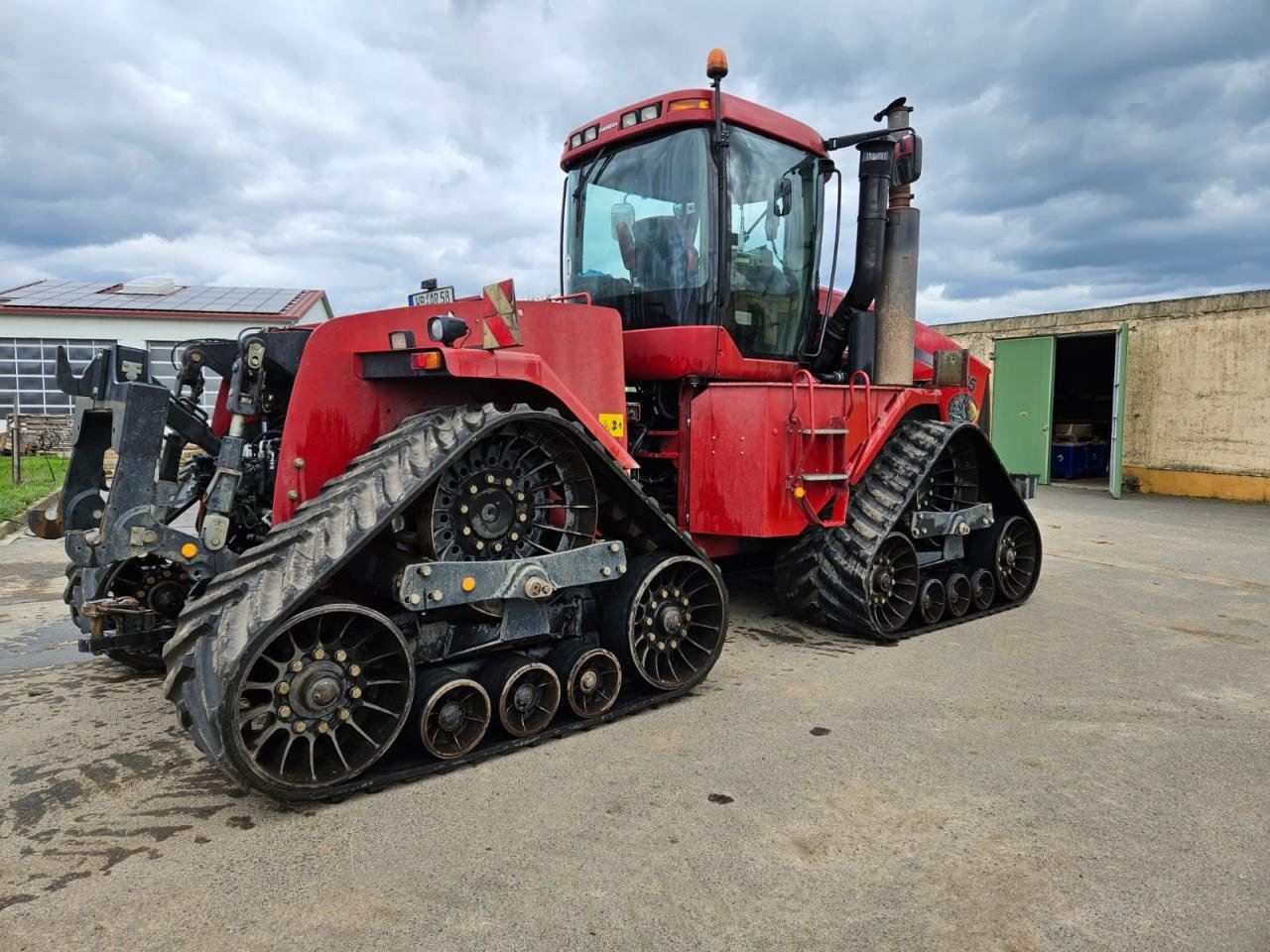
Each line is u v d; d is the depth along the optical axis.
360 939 2.17
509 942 2.17
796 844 2.67
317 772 2.90
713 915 2.29
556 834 2.71
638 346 4.76
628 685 4.01
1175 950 2.17
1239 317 12.47
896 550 5.07
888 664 4.55
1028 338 14.56
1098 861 2.59
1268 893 2.43
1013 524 5.97
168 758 3.28
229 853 2.58
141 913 2.27
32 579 6.71
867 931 2.23
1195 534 9.45
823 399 4.67
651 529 3.87
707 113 4.52
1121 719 3.78
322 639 3.02
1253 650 4.89
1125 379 13.02
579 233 5.23
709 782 3.10
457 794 2.99
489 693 3.35
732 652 4.77
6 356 18.91
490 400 3.66
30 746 3.39
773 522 4.44
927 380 6.16
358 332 3.39
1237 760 3.35
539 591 3.31
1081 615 5.73
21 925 2.21
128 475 3.00
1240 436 12.53
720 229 4.56
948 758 3.34
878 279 5.20
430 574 3.03
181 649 2.79
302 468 3.30
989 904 2.36
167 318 19.23
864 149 5.10
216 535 3.13
